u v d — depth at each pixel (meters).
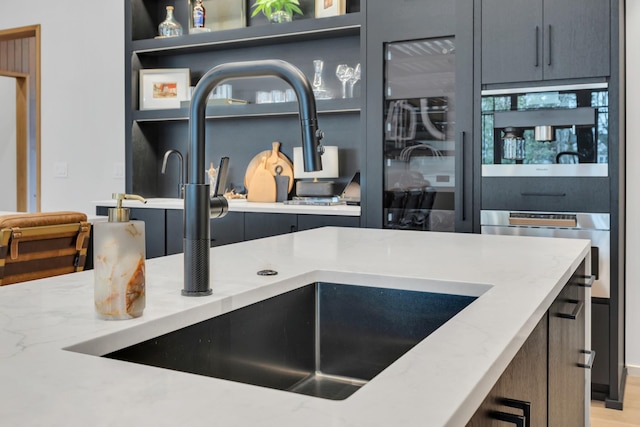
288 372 1.35
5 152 6.30
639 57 3.32
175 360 1.02
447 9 3.36
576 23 3.05
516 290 1.20
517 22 3.18
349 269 1.45
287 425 0.57
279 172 4.21
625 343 3.46
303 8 4.15
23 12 5.09
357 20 3.63
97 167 4.84
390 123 3.56
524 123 3.17
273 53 4.27
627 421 2.86
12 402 0.62
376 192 3.57
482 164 3.28
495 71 3.24
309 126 1.10
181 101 4.32
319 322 1.46
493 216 3.26
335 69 4.09
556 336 1.38
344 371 1.43
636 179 3.36
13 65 6.81
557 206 3.11
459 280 1.31
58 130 5.00
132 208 4.17
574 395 1.74
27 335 0.88
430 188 3.45
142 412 0.60
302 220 3.67
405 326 1.35
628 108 3.35
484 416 0.76
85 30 4.83
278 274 1.38
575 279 1.71
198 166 1.15
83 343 0.85
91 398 0.64
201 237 1.15
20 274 2.32
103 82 4.77
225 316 1.14
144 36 4.55
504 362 0.81
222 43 4.13
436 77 3.41
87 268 3.21
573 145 3.08
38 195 5.11
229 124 4.45
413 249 1.81
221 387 0.67
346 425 0.57
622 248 3.27
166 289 1.22
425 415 0.59
